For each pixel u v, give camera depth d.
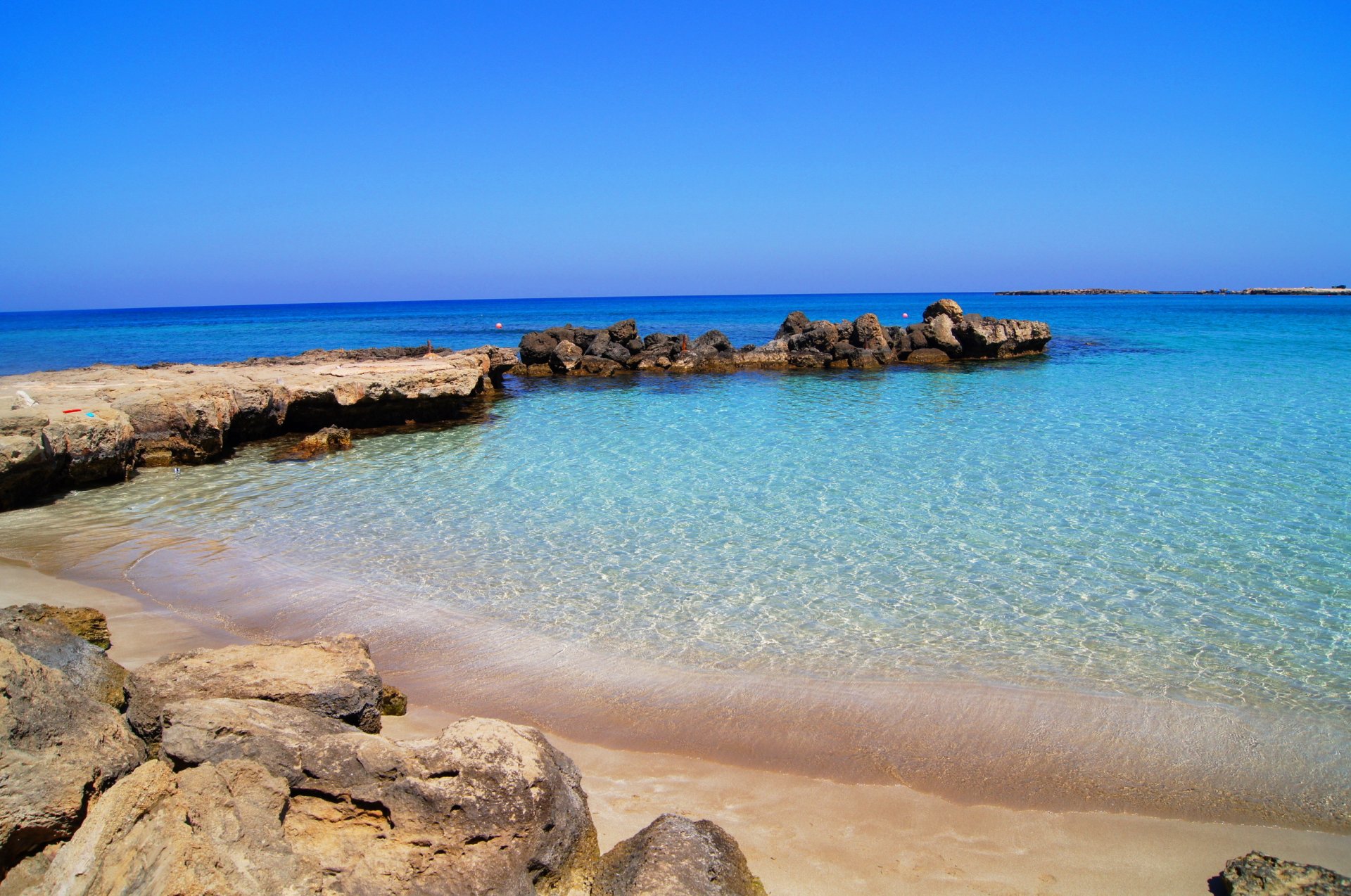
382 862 4.77
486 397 30.97
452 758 5.09
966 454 19.08
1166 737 7.47
